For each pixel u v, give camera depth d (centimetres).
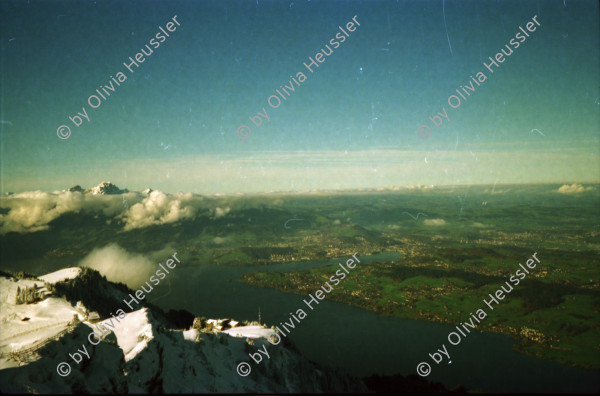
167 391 3928
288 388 5675
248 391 4928
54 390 2816
